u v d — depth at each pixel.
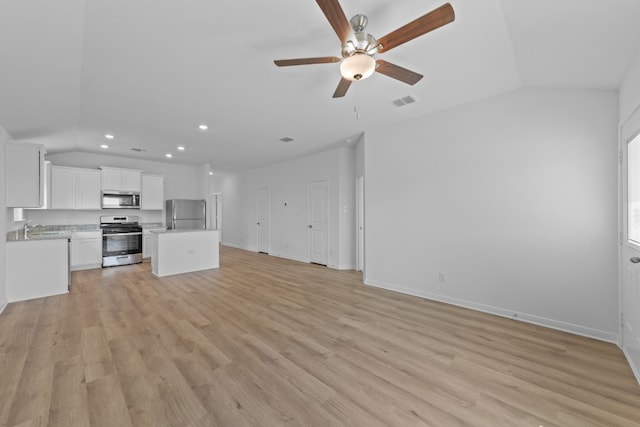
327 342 2.50
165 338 2.56
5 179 3.53
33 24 1.78
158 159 6.66
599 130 2.57
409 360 2.20
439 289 3.65
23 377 1.94
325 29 1.96
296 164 6.67
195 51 2.20
